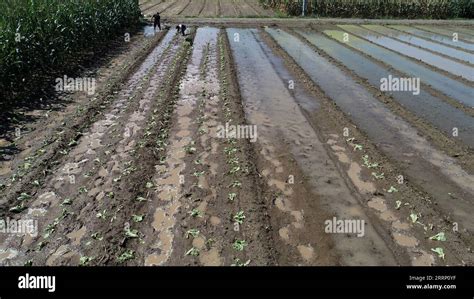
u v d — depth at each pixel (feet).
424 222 26.43
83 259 22.15
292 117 43.04
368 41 83.76
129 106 44.01
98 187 28.94
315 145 36.76
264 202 28.02
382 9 115.44
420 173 32.71
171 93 48.44
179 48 72.43
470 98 51.08
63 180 29.66
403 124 42.14
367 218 26.68
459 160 34.91
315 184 30.42
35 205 26.71
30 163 31.35
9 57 42.34
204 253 23.04
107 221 25.38
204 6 135.23
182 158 33.58
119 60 62.64
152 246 23.50
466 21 113.19
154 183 29.81
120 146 35.04
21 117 39.75
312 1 113.50
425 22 110.11
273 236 24.70
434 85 55.83
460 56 72.95
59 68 54.34
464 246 24.40
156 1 145.48
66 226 24.80
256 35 87.56
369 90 52.47
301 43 80.23
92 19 64.80
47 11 53.72
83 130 37.96
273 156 34.55
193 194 28.53
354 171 32.48
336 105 46.68
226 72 57.82
